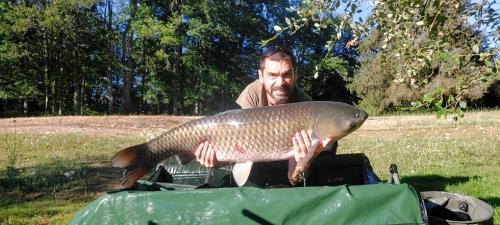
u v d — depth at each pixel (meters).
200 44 41.44
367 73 33.53
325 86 44.09
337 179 4.58
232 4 41.47
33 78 36.06
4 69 35.44
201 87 40.94
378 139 13.34
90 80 39.16
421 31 4.34
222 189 2.76
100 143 12.62
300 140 2.87
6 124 18.34
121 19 38.59
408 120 19.45
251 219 2.72
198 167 4.85
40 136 13.95
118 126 17.89
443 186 7.16
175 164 4.88
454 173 8.16
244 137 2.95
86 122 19.16
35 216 5.74
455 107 3.77
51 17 32.06
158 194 2.75
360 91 34.88
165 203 2.74
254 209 2.72
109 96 39.44
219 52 43.31
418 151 10.58
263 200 2.73
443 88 3.80
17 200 6.50
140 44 41.00
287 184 4.16
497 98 30.67
